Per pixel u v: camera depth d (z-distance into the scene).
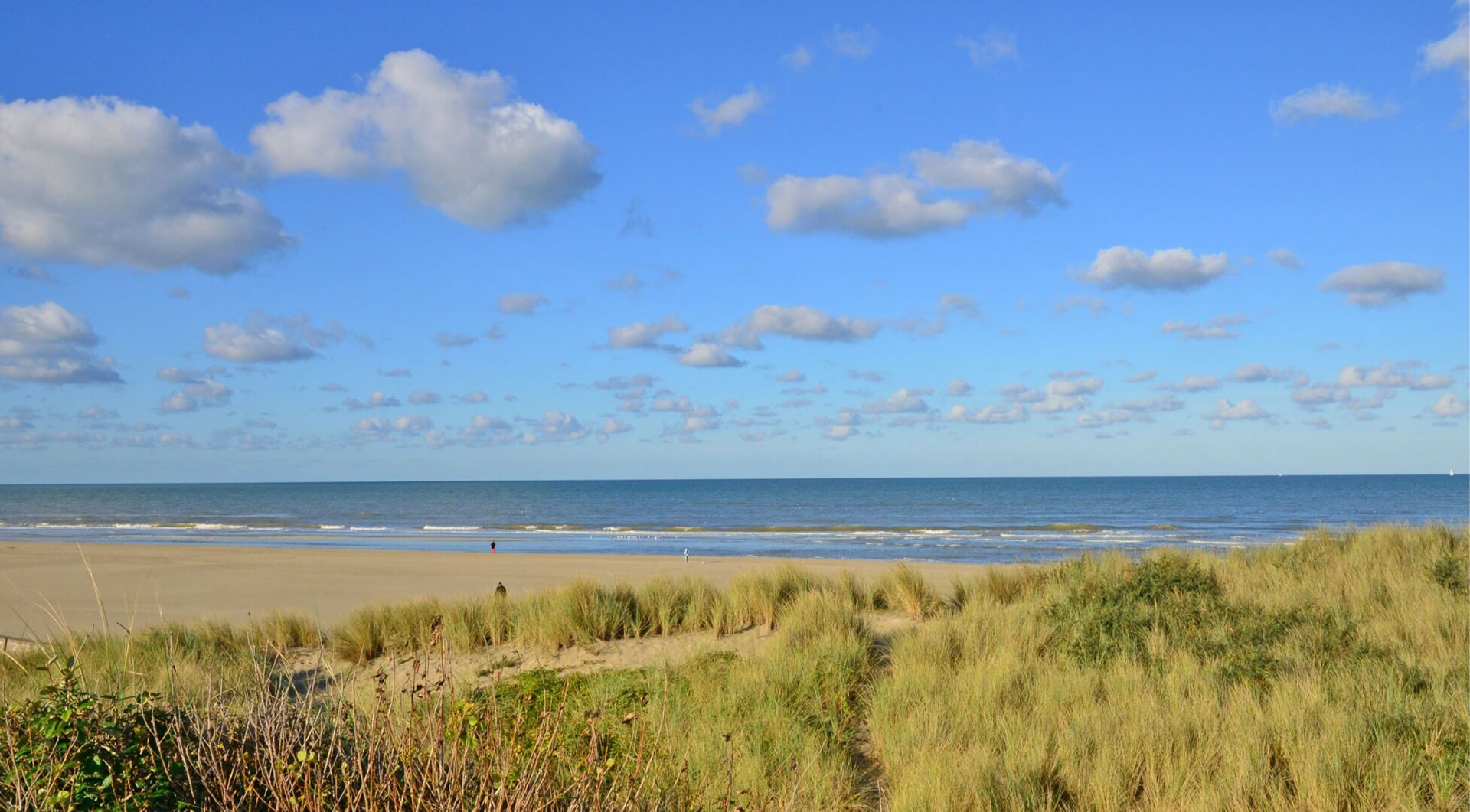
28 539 51.00
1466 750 5.36
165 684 5.49
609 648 9.40
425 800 3.54
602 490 187.38
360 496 152.62
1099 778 5.37
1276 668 7.11
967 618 9.16
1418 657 7.37
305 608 18.30
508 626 10.03
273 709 4.26
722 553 39.31
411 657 9.28
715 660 8.19
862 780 5.95
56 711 3.81
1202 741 5.81
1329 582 10.52
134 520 77.38
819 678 7.38
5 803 3.49
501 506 108.88
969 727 6.29
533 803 3.53
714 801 4.84
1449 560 10.52
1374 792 5.12
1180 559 10.93
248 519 79.12
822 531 56.62
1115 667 7.34
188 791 3.71
